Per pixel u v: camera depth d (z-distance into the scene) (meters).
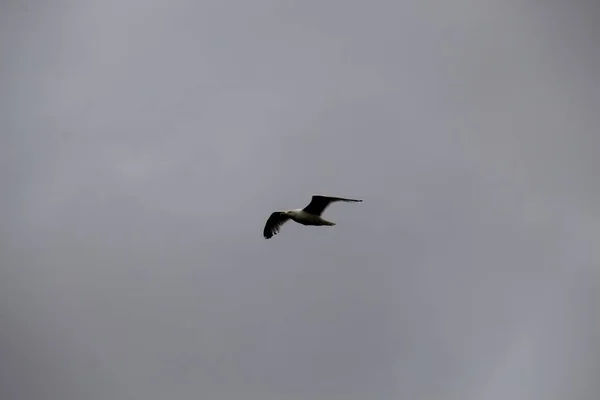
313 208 73.69
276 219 74.69
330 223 73.75
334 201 73.19
